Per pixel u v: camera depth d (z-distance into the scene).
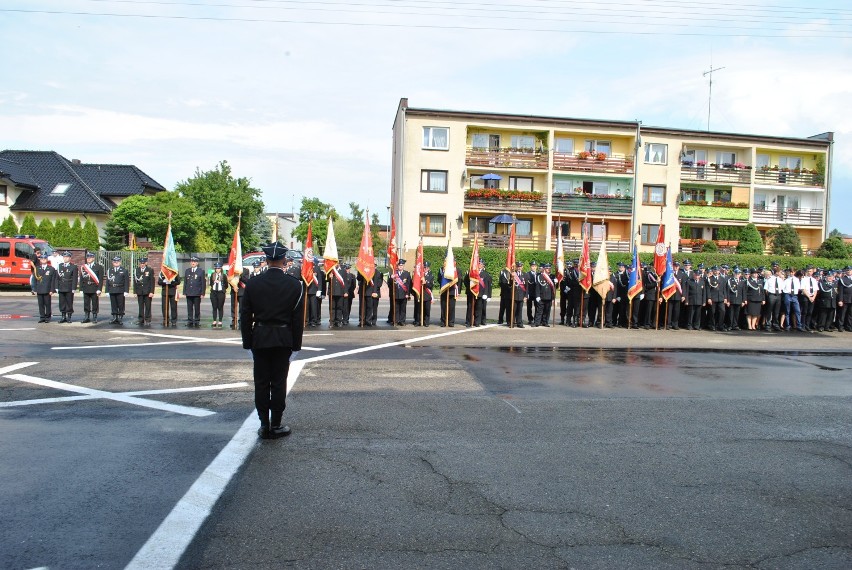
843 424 7.97
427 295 18.70
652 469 6.12
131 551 4.27
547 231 41.44
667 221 43.53
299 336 6.98
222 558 4.19
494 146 41.88
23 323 17.44
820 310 19.64
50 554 4.21
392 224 18.98
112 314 17.89
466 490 5.48
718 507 5.23
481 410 8.24
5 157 47.38
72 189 45.16
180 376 10.09
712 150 45.19
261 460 6.14
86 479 5.57
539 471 5.99
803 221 46.56
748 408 8.71
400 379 10.15
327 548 4.36
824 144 46.09
